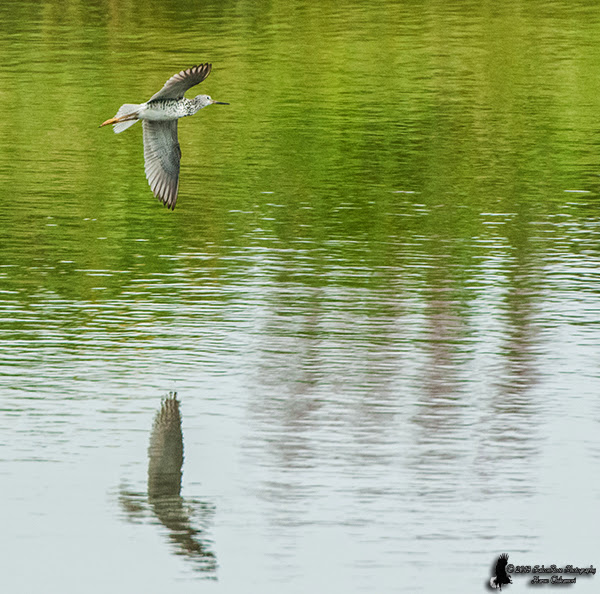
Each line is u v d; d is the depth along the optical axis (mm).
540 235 22516
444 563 11555
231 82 34875
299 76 35656
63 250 21547
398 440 13922
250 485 12914
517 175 26781
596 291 19344
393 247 21734
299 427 14305
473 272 20328
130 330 17484
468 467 13297
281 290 19328
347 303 18703
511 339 17188
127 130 30234
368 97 33469
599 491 12812
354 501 12570
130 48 38938
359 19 44000
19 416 14500
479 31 42031
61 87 33844
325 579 11281
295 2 47375
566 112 32156
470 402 15008
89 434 14086
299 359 16391
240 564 11539
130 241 22141
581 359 16453
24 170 26953
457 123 31016
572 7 46312
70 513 12398
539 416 14617
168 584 11234
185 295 19062
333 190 25562
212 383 15578
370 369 16062
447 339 17172
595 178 26562
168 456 13531
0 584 11211
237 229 22844
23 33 41344
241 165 27438
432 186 25906
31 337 17141
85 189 25625
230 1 47594
